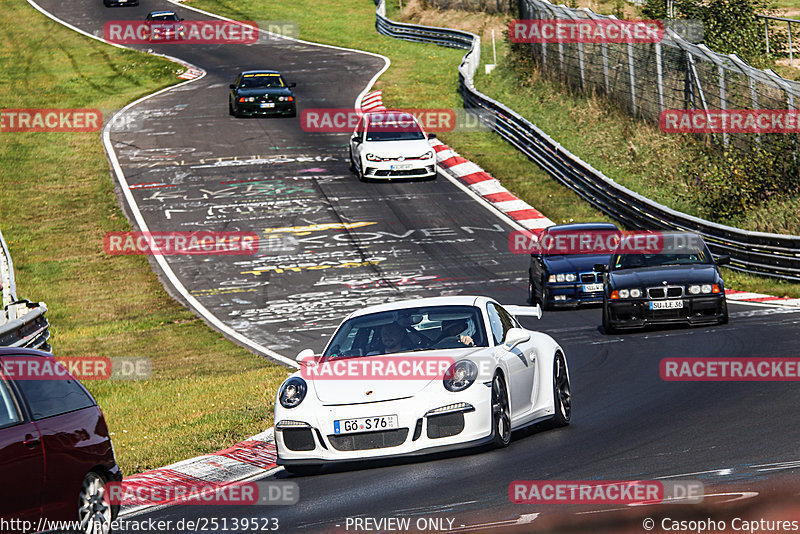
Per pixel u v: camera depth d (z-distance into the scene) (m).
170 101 170.12
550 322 67.31
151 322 79.62
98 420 26.86
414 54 199.00
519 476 28.28
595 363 50.88
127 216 112.94
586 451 31.03
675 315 58.09
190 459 37.06
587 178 107.50
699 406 37.28
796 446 28.27
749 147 97.31
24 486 23.34
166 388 55.50
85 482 25.72
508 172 120.62
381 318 35.56
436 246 96.69
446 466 30.92
